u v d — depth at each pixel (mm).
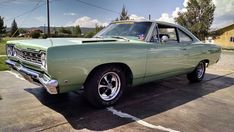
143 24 4547
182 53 5008
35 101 4082
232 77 7133
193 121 3467
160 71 4520
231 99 4695
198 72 6023
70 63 3104
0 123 3148
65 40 3713
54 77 3047
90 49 3285
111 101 3869
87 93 3609
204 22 28750
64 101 4109
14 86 5035
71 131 2994
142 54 4016
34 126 3092
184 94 4930
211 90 5371
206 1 28766
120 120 3395
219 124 3395
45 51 2979
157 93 4910
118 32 4734
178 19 30344
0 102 3984
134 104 4121
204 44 5836
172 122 3398
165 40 4438
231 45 34781
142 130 3096
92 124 3223
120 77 3900
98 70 3553
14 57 4000
